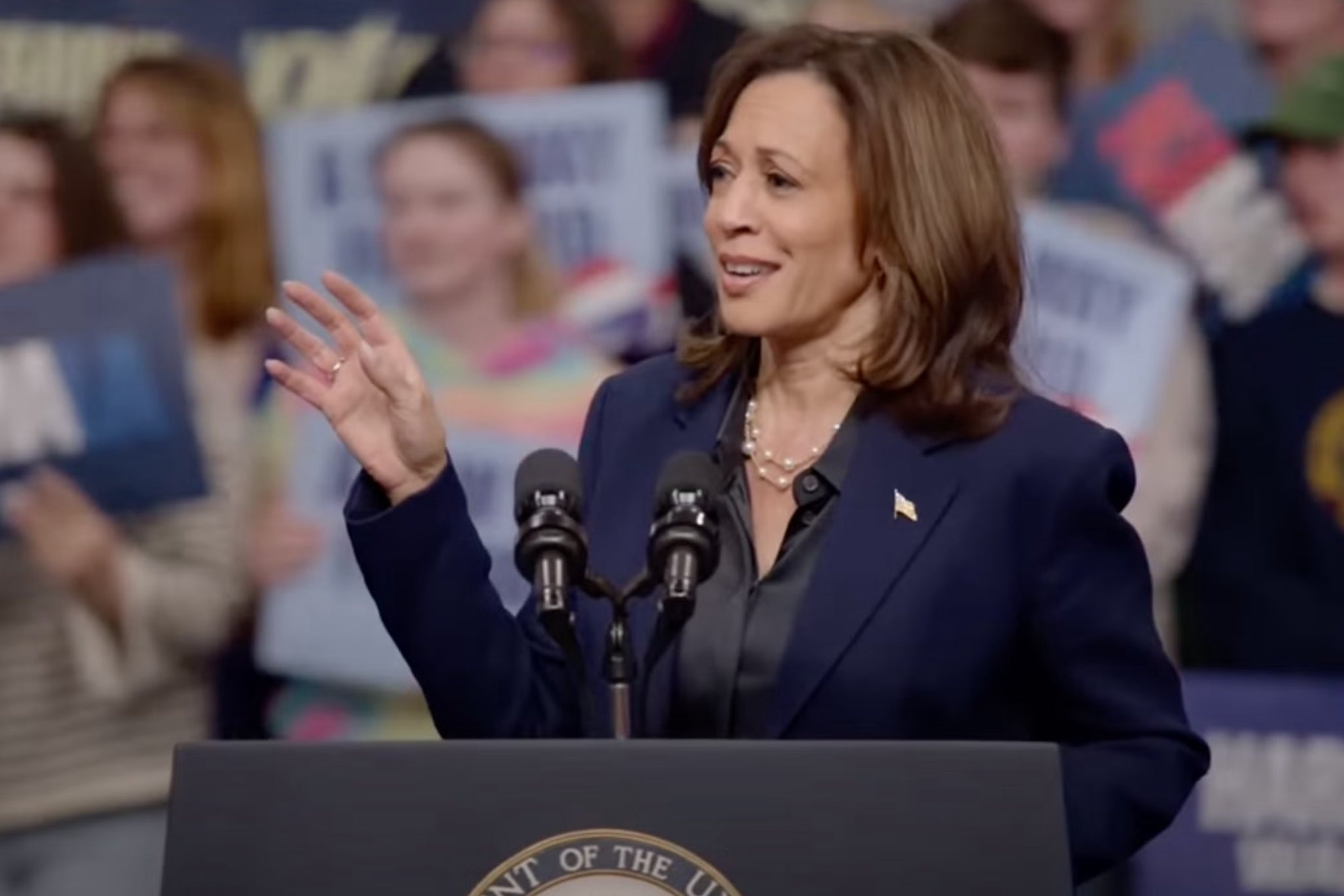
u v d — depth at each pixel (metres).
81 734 14.28
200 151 14.19
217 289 14.23
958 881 5.41
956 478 7.29
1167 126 14.23
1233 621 14.31
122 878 14.30
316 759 5.49
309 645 14.23
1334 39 14.16
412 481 6.99
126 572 14.27
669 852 5.40
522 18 14.15
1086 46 14.22
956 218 7.32
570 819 5.43
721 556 7.33
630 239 14.19
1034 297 8.80
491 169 14.17
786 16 14.15
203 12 14.19
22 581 14.22
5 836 14.21
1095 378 14.27
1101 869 7.10
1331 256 14.20
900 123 7.29
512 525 14.18
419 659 7.07
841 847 5.42
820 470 7.37
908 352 7.34
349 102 14.20
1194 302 14.26
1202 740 7.39
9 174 14.12
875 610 7.11
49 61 14.16
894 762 5.49
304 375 6.96
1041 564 7.27
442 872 5.39
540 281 14.21
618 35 14.15
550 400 14.21
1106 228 14.25
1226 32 14.21
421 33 14.19
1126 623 7.31
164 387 14.23
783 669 7.09
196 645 14.27
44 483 14.20
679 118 14.17
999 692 7.35
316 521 14.23
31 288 14.18
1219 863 14.47
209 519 14.26
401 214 14.20
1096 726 7.31
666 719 7.16
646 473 7.65
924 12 14.20
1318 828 14.41
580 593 7.35
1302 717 14.30
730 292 7.33
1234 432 14.26
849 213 7.30
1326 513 14.23
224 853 5.42
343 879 5.39
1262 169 14.23
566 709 7.32
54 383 14.19
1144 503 14.27
